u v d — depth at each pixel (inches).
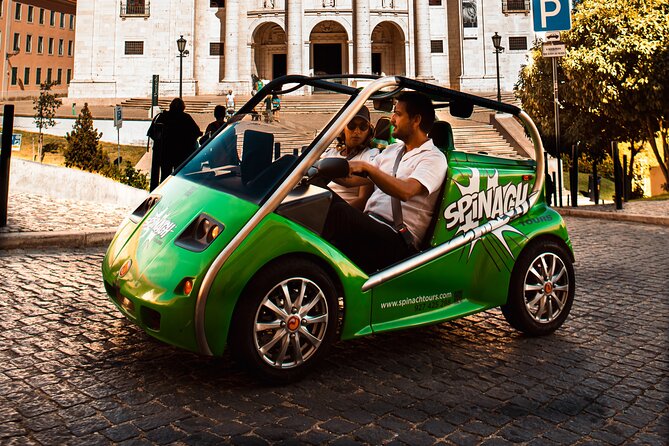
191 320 126.2
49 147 1330.0
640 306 218.4
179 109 380.8
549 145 1087.6
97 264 255.9
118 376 137.3
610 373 150.3
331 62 1998.0
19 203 394.6
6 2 2432.3
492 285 170.1
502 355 162.7
